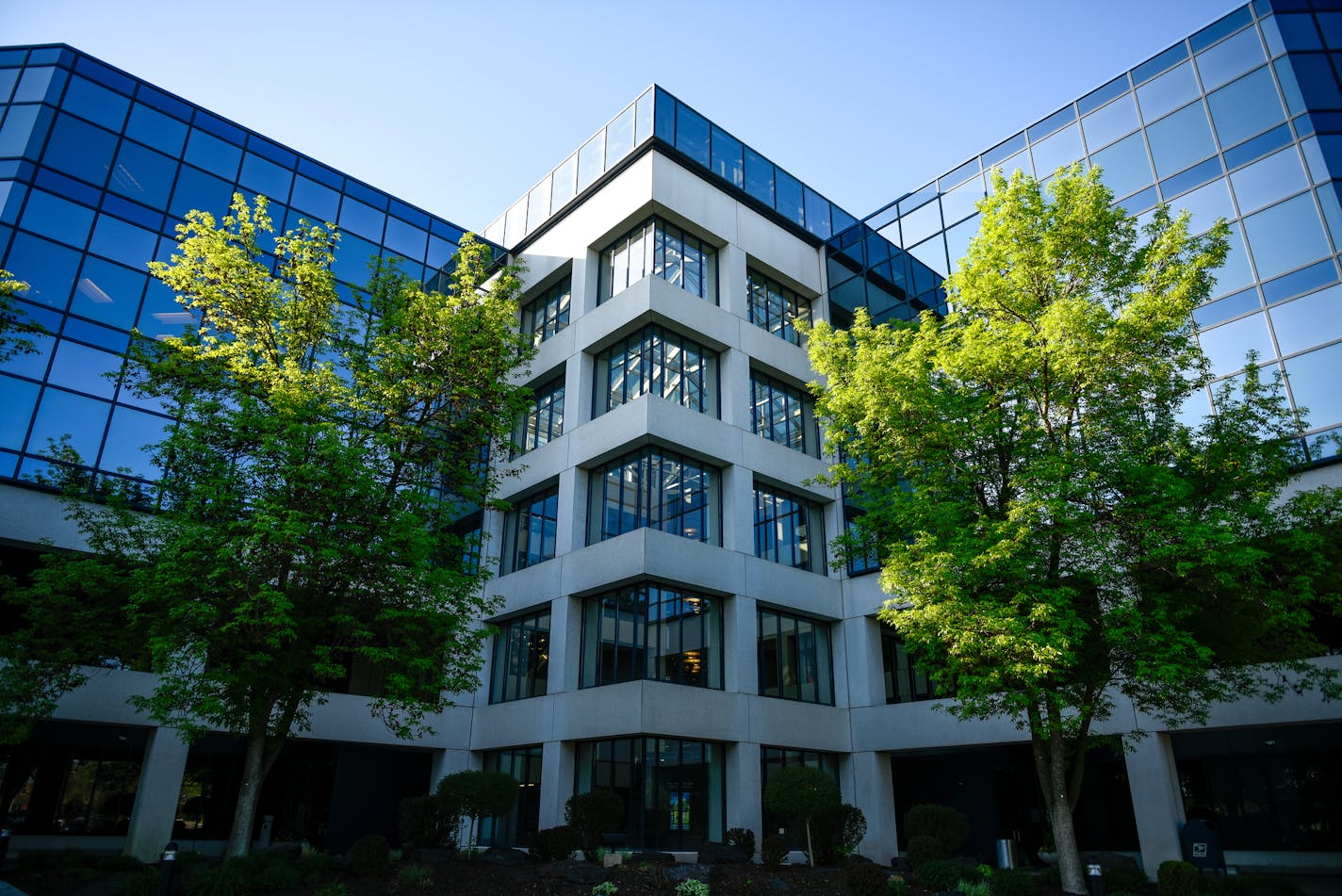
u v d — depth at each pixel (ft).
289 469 55.93
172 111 100.68
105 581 57.06
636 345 92.53
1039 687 55.36
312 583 59.62
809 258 112.88
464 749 95.61
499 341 73.87
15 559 79.92
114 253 91.04
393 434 67.87
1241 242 80.79
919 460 61.87
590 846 71.26
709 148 102.94
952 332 63.31
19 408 80.38
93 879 58.80
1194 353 56.75
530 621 94.79
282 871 53.57
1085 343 54.19
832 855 74.74
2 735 59.00
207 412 60.95
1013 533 53.52
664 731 77.25
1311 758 79.00
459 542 69.56
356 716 89.66
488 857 67.15
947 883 58.59
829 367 67.46
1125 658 55.11
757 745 83.66
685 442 88.02
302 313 67.21
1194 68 89.30
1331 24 83.35
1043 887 58.70
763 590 90.12
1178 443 54.54
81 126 93.09
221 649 56.95
